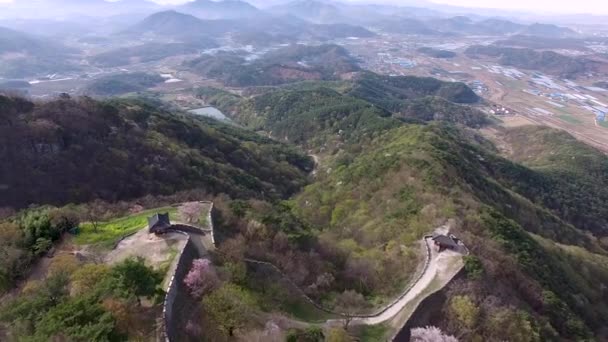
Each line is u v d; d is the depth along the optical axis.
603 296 116.06
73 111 154.75
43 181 131.75
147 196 120.38
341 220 130.62
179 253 72.81
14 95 155.38
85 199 129.12
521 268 91.19
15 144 134.88
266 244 86.25
